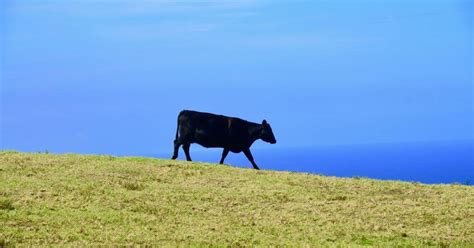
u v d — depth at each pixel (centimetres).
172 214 2358
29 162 3094
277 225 2272
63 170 2958
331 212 2481
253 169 3306
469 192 2884
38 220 2128
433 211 2517
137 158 3391
